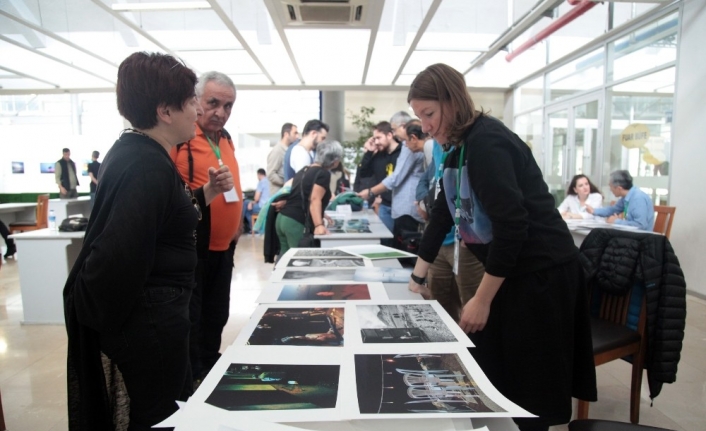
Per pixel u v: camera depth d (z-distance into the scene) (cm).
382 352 80
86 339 96
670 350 160
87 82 607
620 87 474
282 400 63
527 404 112
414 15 397
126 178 91
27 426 180
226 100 164
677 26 385
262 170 751
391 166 375
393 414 59
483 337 117
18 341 276
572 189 446
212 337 191
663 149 413
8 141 945
